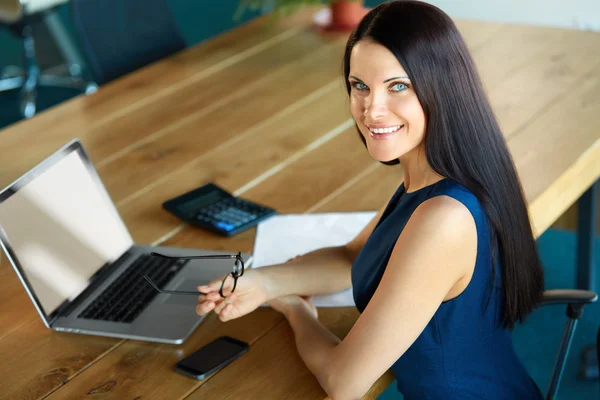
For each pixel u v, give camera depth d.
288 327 1.30
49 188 1.36
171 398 1.15
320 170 1.81
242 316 1.34
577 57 2.28
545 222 1.64
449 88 1.08
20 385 1.19
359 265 1.29
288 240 1.54
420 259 1.09
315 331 1.23
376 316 1.12
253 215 1.61
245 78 2.33
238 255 1.21
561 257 2.70
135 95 2.26
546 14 3.35
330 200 1.68
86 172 1.46
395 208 1.28
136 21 2.64
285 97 2.19
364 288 1.25
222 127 2.04
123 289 1.39
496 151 1.14
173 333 1.27
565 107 1.98
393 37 1.07
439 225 1.09
